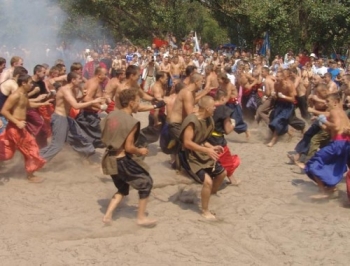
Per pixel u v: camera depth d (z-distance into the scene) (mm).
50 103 8906
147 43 32688
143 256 5672
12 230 6293
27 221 6613
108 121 6297
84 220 6695
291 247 6039
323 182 7691
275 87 11391
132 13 33062
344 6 27219
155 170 9102
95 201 7453
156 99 9414
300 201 7723
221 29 36125
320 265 5613
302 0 27922
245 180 8727
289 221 6824
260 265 5555
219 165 7184
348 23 26875
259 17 27750
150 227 6496
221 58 20453
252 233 6434
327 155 7715
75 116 9383
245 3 28984
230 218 6941
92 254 5676
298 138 12320
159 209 7191
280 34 28156
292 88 11273
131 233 6301
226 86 11469
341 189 8273
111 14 33281
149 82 19438
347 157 7746
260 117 12648
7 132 7980
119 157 6328
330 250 5965
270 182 8648
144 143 8633
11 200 7355
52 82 10500
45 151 8539
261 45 29094
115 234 6262
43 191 7797
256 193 8039
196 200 7586
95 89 9211
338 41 28391
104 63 18641
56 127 8570
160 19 32875
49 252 5688
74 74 8547
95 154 9969
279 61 20938
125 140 6219
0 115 8820
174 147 8508
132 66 8781
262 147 11391
